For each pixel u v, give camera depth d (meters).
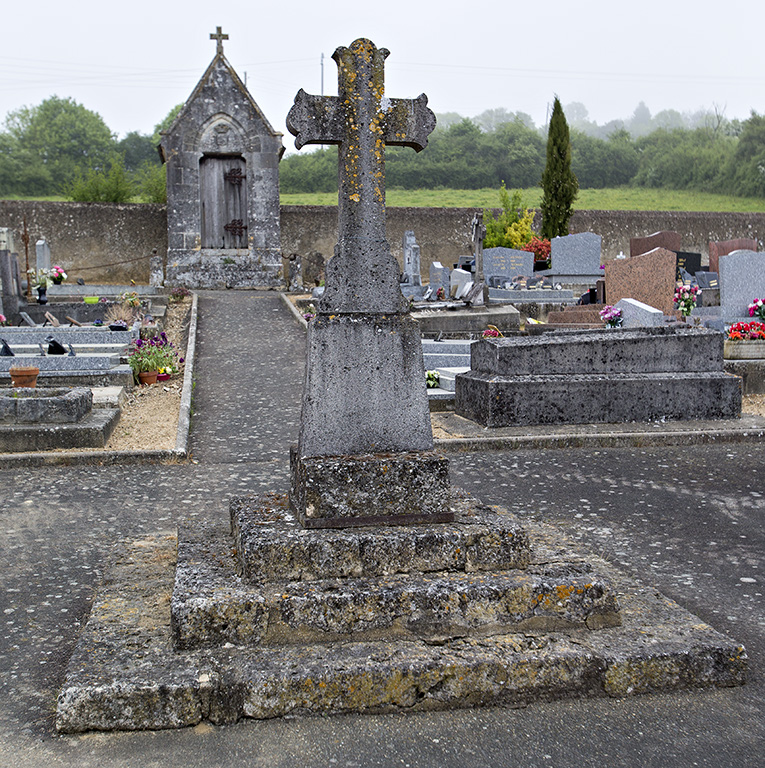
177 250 25.38
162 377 12.19
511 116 128.88
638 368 9.50
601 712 3.23
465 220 34.44
